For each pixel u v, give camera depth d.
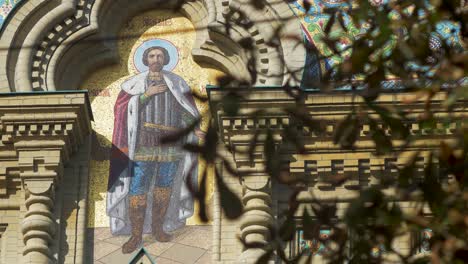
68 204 26.33
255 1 21.41
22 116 26.08
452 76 15.47
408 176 15.87
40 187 25.97
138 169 26.80
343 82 16.61
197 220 26.25
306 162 25.92
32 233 25.72
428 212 20.80
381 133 16.23
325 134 25.75
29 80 26.78
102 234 26.28
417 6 15.91
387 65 16.69
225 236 25.77
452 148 15.50
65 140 26.20
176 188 26.59
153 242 26.19
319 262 23.19
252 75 23.08
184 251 26.05
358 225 15.56
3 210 26.08
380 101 25.14
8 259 25.77
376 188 16.17
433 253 15.01
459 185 15.28
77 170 26.59
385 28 15.88
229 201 25.83
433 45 24.61
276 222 25.23
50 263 25.77
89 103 26.59
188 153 26.81
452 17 15.72
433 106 24.52
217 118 26.00
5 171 26.14
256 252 25.28
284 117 25.62
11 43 26.94
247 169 25.73
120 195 26.58
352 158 25.92
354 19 16.09
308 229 16.39
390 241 15.44
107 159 26.89
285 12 26.92
